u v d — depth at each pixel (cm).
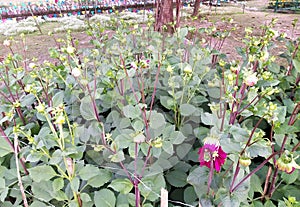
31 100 106
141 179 81
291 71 129
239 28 434
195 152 100
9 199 98
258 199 95
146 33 165
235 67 85
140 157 89
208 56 138
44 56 311
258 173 102
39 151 76
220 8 648
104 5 536
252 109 80
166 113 116
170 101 108
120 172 85
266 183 91
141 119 91
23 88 122
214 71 134
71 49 101
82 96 112
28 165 94
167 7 200
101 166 88
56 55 116
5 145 85
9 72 125
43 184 83
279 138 94
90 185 92
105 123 100
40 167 76
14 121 105
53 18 541
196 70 130
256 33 384
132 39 158
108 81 108
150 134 88
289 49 132
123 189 77
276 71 123
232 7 705
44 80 121
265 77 88
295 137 106
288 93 132
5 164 104
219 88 116
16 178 91
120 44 154
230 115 93
